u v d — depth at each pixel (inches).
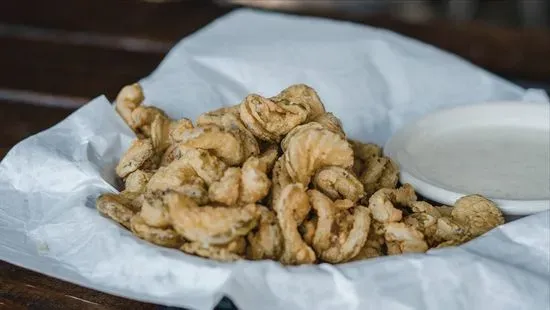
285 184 21.0
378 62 30.5
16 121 33.7
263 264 19.4
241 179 20.7
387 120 28.3
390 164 23.4
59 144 24.0
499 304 19.5
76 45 38.8
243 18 33.3
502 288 19.5
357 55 30.6
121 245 20.5
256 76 29.7
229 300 19.6
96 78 36.5
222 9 40.6
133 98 25.2
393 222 20.9
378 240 21.1
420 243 20.8
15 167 23.4
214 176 21.1
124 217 21.3
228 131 21.4
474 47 37.7
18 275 22.0
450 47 37.8
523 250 20.3
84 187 23.0
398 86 29.7
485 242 20.3
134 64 37.4
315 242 20.5
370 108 28.7
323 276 19.4
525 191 22.9
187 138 21.3
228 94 28.8
